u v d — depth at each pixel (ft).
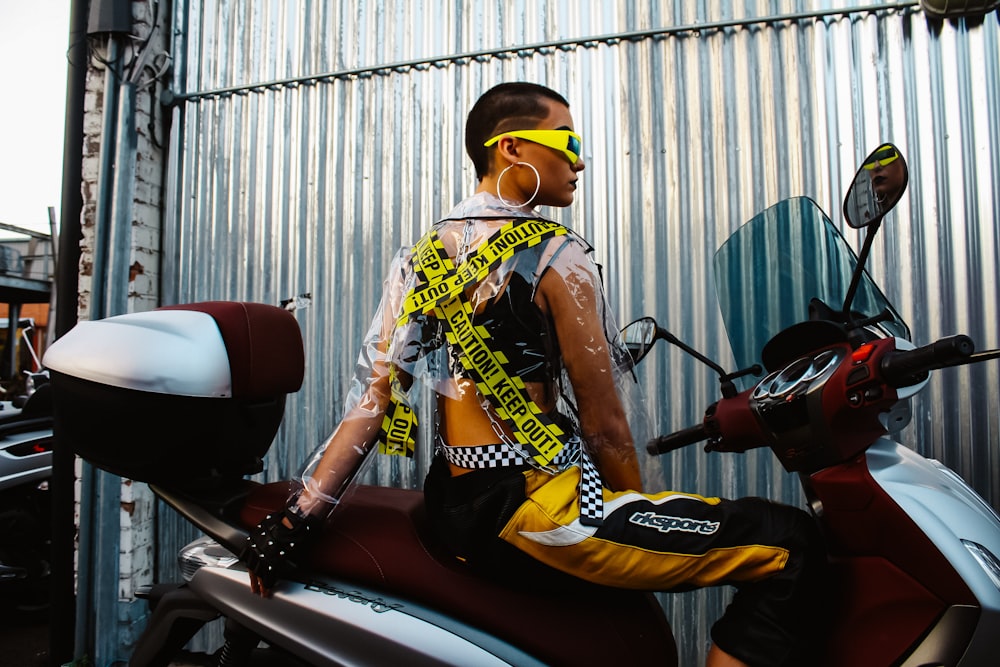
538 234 3.92
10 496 10.20
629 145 7.79
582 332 3.90
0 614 10.16
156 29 8.93
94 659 8.11
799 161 7.41
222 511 4.42
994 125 7.02
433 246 4.20
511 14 8.18
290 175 8.79
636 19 7.85
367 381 4.21
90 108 8.70
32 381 13.20
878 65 7.29
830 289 4.87
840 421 3.64
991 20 7.05
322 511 4.01
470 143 4.49
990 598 3.38
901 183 3.63
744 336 5.22
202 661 8.20
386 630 3.84
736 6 7.60
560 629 3.88
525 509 3.72
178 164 9.11
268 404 4.80
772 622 3.66
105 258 8.47
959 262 7.03
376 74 8.54
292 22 8.86
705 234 7.56
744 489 7.42
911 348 3.77
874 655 3.67
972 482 6.89
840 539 3.83
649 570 3.70
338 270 8.57
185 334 4.33
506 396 3.82
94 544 8.23
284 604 4.02
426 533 4.33
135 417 4.20
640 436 4.34
